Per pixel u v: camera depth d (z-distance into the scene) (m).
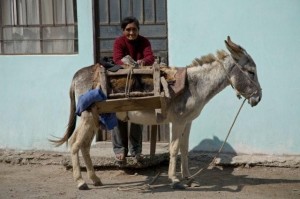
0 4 7.39
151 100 5.57
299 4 6.52
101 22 7.14
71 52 7.24
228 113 6.79
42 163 7.11
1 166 7.09
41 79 7.21
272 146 6.71
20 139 7.31
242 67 5.73
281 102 6.65
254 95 5.75
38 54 7.25
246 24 6.66
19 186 6.10
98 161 6.57
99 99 5.58
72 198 5.55
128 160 6.46
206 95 5.80
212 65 5.80
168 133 7.12
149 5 7.05
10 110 7.32
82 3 7.05
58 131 7.20
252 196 5.61
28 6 7.33
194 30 6.79
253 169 6.68
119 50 6.17
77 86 5.88
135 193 5.71
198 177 6.39
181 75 5.70
